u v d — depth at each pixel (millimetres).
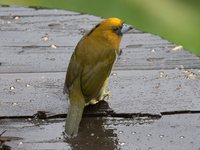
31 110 8688
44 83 9398
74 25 11344
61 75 9656
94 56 8859
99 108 8789
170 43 10734
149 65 10008
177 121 8477
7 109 8695
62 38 10828
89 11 19359
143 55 10328
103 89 8914
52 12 11891
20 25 11320
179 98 9023
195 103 8898
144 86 9344
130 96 9070
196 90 9250
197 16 19875
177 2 20219
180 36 19344
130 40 10844
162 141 8016
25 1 19141
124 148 7848
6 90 9180
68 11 11938
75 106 8539
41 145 7871
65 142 7953
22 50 10422
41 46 10555
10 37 10852
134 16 19453
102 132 8211
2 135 8086
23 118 8523
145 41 10820
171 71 9828
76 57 8914
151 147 7871
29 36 10883
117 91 9203
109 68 8984
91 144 7922
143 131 8250
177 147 7883
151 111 8703
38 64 9992
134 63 10070
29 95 9055
